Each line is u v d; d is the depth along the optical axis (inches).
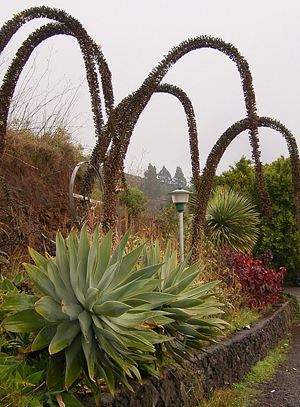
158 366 135.0
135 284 111.1
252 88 237.1
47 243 213.6
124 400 116.6
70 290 108.0
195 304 135.0
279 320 302.7
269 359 239.1
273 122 286.5
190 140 260.1
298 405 166.9
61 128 308.8
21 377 94.1
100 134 207.6
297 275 566.6
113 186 198.1
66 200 268.7
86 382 105.5
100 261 114.0
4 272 169.9
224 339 201.5
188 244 255.8
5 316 112.1
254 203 535.2
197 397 154.9
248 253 386.6
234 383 191.3
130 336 107.4
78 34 202.4
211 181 256.4
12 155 253.0
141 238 217.8
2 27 187.3
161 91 252.5
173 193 236.5
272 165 596.1
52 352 95.9
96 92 207.8
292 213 544.7
